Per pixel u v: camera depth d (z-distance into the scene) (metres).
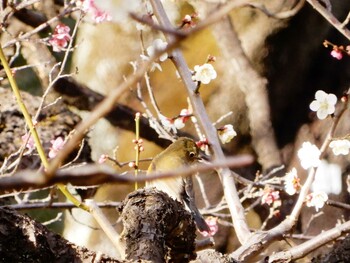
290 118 10.46
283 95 10.39
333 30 10.60
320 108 4.81
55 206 6.00
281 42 10.30
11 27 7.88
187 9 9.55
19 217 2.68
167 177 1.56
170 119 5.42
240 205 4.86
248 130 10.06
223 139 5.18
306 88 10.56
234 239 9.47
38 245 2.65
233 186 4.93
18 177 1.33
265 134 9.98
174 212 3.21
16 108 7.57
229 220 9.46
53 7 8.35
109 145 9.76
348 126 10.21
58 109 7.85
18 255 2.63
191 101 5.22
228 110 9.98
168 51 1.48
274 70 10.31
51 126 7.61
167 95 9.74
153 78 9.83
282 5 10.10
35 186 1.36
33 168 6.85
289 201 9.16
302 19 10.27
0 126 7.38
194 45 10.09
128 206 3.20
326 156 9.87
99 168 1.36
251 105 10.02
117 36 10.30
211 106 10.03
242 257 4.45
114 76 10.21
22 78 10.20
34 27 7.98
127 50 10.24
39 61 8.10
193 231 3.28
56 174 1.33
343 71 10.74
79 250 2.76
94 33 10.45
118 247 3.47
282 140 10.36
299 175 10.05
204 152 5.82
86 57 10.40
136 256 2.99
